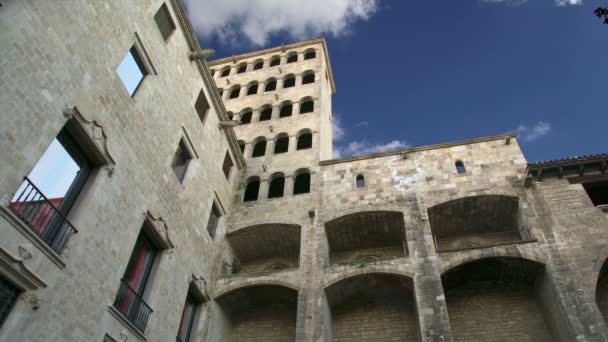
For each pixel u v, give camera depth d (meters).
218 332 26.20
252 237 29.94
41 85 14.87
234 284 26.34
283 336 26.69
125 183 18.78
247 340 27.09
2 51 13.60
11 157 13.45
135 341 18.41
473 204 26.88
